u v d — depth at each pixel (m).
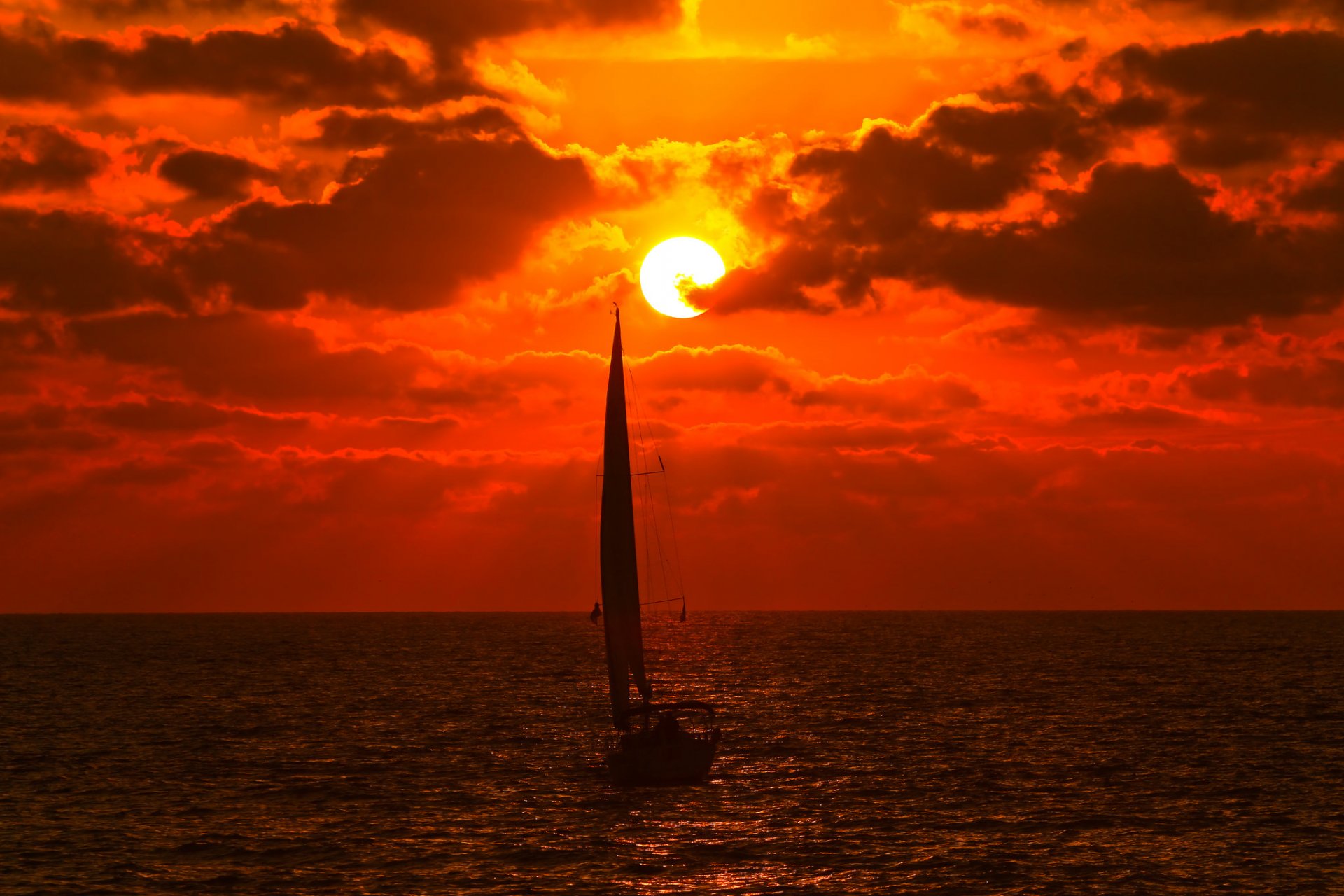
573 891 169.62
